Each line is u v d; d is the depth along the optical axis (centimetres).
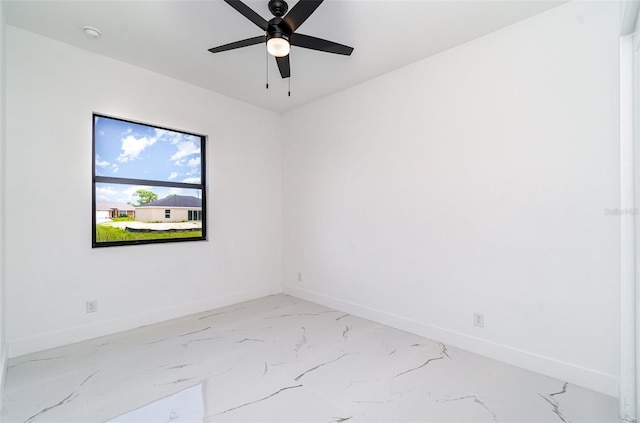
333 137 377
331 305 378
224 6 221
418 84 296
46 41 260
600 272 204
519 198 236
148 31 252
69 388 203
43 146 258
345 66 307
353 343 276
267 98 393
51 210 262
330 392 200
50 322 262
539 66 227
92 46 274
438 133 282
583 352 209
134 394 197
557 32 219
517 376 221
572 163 214
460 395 198
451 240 273
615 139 199
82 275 279
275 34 197
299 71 318
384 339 285
